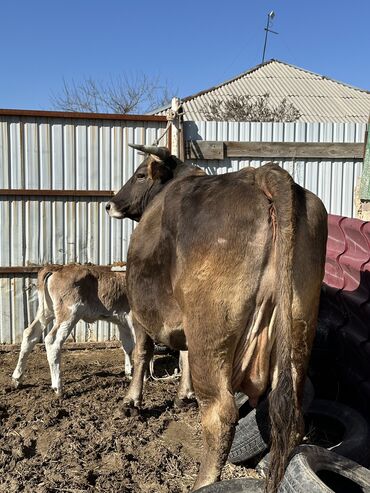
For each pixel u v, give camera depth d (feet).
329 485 10.70
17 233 25.77
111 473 13.84
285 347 9.61
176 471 14.06
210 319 10.74
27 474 13.79
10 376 22.09
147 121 26.09
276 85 89.15
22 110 25.11
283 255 9.89
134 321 17.47
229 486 10.48
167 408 18.21
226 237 10.66
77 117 25.59
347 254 17.83
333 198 27.04
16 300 25.80
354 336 16.31
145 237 13.56
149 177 17.19
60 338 19.58
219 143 25.91
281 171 10.65
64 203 26.04
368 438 13.66
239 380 11.07
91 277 20.74
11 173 25.50
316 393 18.21
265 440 13.29
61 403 18.57
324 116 78.02
